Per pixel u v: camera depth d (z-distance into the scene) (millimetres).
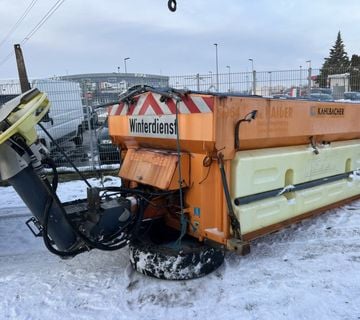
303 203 4074
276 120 3570
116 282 3373
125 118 3994
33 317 2889
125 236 3443
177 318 2818
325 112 4195
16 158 2857
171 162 3369
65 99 9391
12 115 2787
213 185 3307
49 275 3570
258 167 3467
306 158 4043
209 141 3064
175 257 3262
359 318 2734
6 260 3996
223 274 3426
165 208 3766
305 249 3914
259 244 4055
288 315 2803
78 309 2980
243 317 2795
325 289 3139
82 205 3443
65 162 8969
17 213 5773
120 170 4043
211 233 3311
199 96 3090
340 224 4551
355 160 4941
